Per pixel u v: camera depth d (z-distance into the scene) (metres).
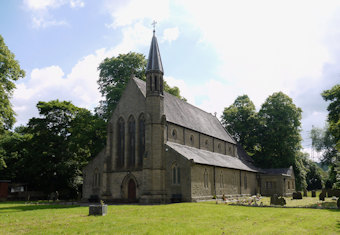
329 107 52.38
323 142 85.00
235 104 84.56
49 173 62.12
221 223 20.97
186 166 40.81
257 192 66.19
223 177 51.12
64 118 62.41
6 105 42.22
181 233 17.02
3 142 64.12
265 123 76.25
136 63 63.69
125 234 16.64
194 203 36.28
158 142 42.78
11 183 61.59
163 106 45.03
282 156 73.56
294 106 74.25
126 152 45.97
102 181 46.78
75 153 61.94
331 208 30.41
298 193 51.09
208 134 57.22
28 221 21.42
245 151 76.00
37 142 61.00
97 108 64.00
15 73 43.88
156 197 40.75
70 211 28.03
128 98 47.84
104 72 63.97
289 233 17.41
